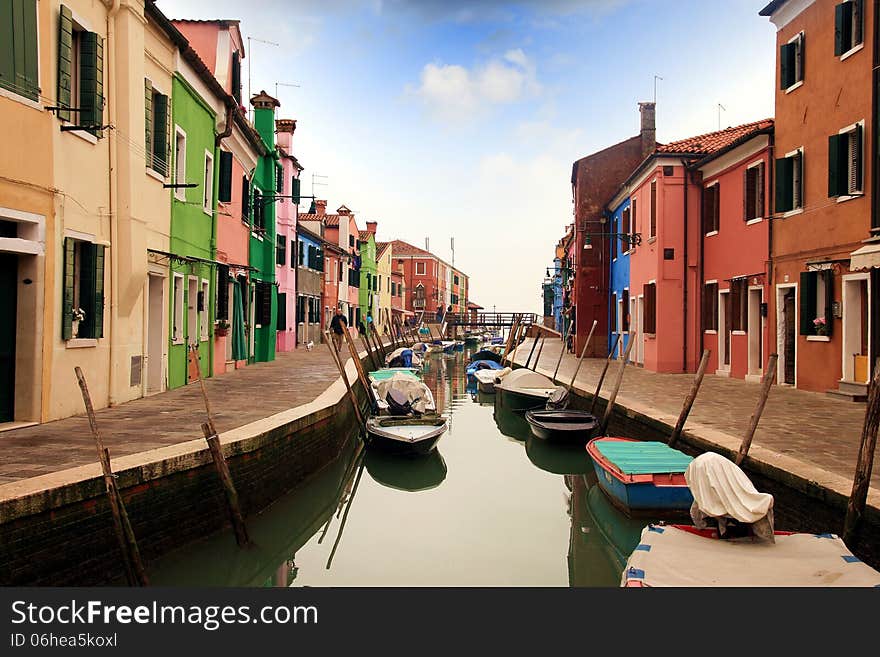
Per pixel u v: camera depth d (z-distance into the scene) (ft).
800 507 21.98
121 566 19.79
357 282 147.64
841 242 42.16
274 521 28.60
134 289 34.50
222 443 24.50
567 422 44.88
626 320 82.99
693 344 65.72
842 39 41.91
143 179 34.88
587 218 94.22
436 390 86.12
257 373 56.85
